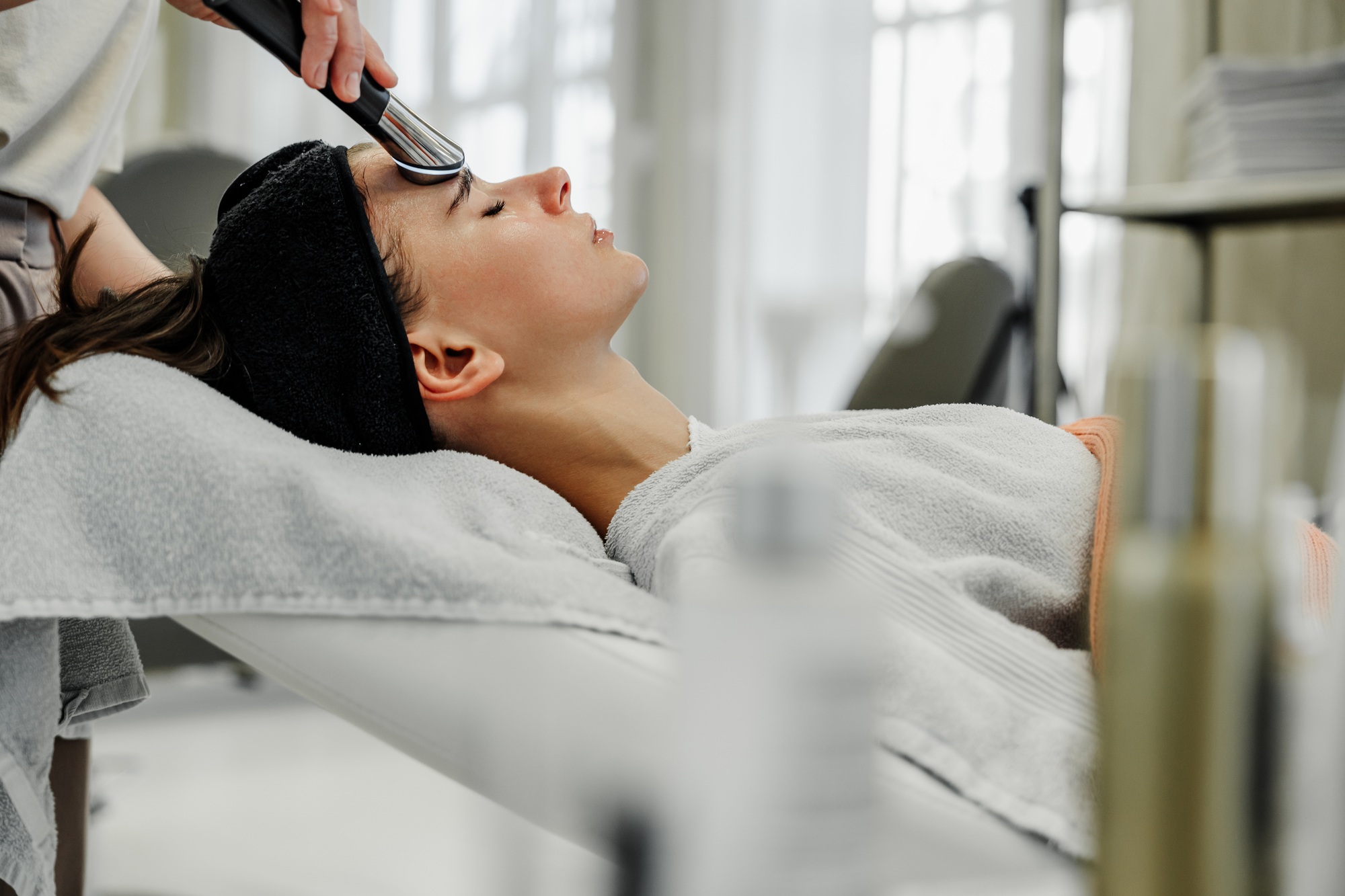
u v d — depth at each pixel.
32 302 0.92
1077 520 0.80
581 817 0.54
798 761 0.27
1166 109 2.49
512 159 4.11
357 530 0.67
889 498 0.77
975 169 3.08
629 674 0.58
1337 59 1.49
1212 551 0.29
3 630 0.69
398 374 0.83
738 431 0.94
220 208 0.92
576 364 0.92
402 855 1.65
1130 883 0.29
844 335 3.38
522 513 0.80
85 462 0.69
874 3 3.32
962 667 0.63
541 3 4.07
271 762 2.11
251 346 0.81
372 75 0.83
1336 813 0.28
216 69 4.32
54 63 0.90
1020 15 2.93
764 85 3.60
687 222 3.77
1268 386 0.29
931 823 0.53
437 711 0.60
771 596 0.28
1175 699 0.28
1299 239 2.19
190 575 0.67
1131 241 2.49
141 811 1.83
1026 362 1.70
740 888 0.27
